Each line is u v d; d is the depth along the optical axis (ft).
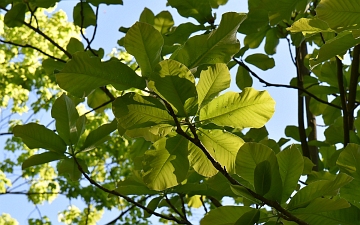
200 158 4.98
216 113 4.76
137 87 4.51
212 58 4.86
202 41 4.76
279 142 10.69
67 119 6.88
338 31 4.40
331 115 12.19
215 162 4.70
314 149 11.72
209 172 4.99
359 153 5.10
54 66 11.87
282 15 7.66
